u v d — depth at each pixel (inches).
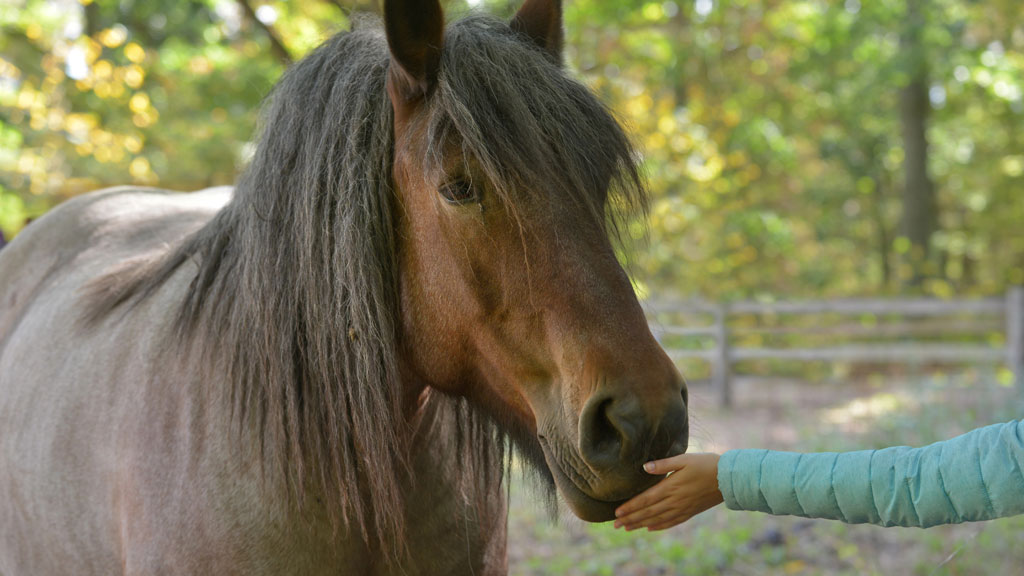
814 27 506.6
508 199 56.1
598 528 176.9
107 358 76.7
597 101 62.5
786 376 442.0
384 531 67.4
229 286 70.2
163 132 394.0
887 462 57.6
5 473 83.2
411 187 60.9
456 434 71.9
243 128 408.5
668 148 399.9
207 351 69.3
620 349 54.8
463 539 73.3
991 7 546.6
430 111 59.8
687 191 423.8
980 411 248.1
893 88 642.2
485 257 57.8
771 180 551.2
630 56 418.0
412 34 59.5
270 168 66.9
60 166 327.3
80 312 84.5
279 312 65.2
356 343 62.2
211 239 74.7
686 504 60.3
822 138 721.0
